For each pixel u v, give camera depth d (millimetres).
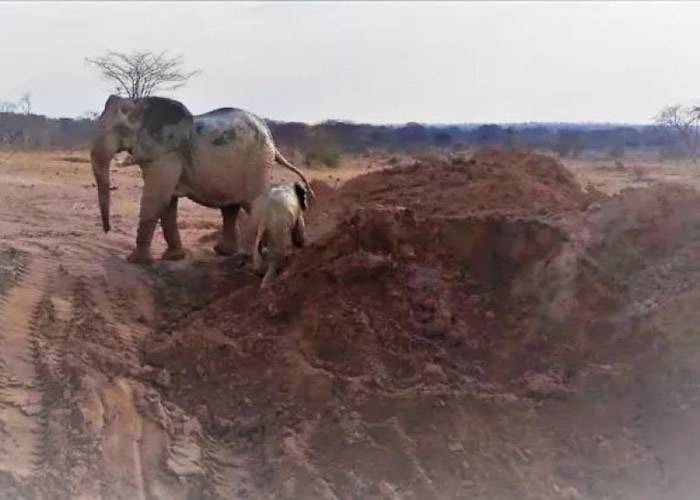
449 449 7492
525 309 9383
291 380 8539
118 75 40688
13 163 31797
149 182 12195
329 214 13984
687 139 49906
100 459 7305
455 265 10039
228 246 13258
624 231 9906
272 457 7621
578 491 7055
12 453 7238
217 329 9805
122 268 12070
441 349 9008
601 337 8766
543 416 7832
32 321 9867
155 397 8547
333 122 60750
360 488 7152
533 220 10141
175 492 7168
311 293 9789
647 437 7484
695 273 9109
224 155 12320
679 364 7871
